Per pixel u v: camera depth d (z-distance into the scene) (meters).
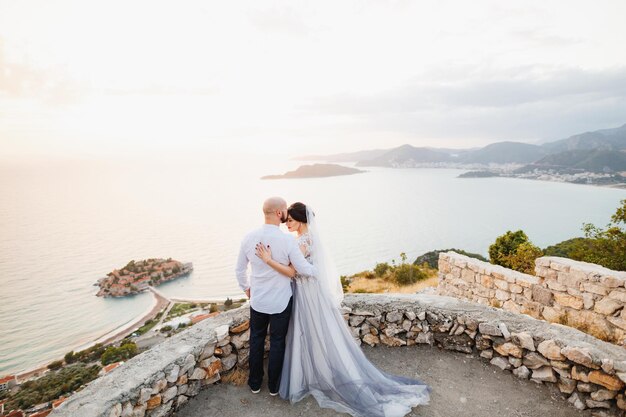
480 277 7.91
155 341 73.06
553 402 2.94
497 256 12.88
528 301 6.45
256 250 2.84
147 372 2.64
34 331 107.06
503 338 3.40
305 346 3.08
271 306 2.91
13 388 52.16
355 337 3.85
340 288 3.32
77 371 57.72
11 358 87.75
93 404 2.25
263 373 3.26
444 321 3.74
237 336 3.35
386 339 3.86
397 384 3.08
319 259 3.19
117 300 133.75
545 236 188.38
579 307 5.39
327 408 2.88
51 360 82.00
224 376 3.25
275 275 2.91
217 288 146.38
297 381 3.02
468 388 3.14
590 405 2.81
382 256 184.38
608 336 4.92
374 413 2.75
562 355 3.01
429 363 3.53
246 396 3.06
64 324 110.62
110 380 2.56
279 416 2.80
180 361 2.85
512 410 2.86
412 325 3.82
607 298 4.93
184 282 158.38
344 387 2.93
